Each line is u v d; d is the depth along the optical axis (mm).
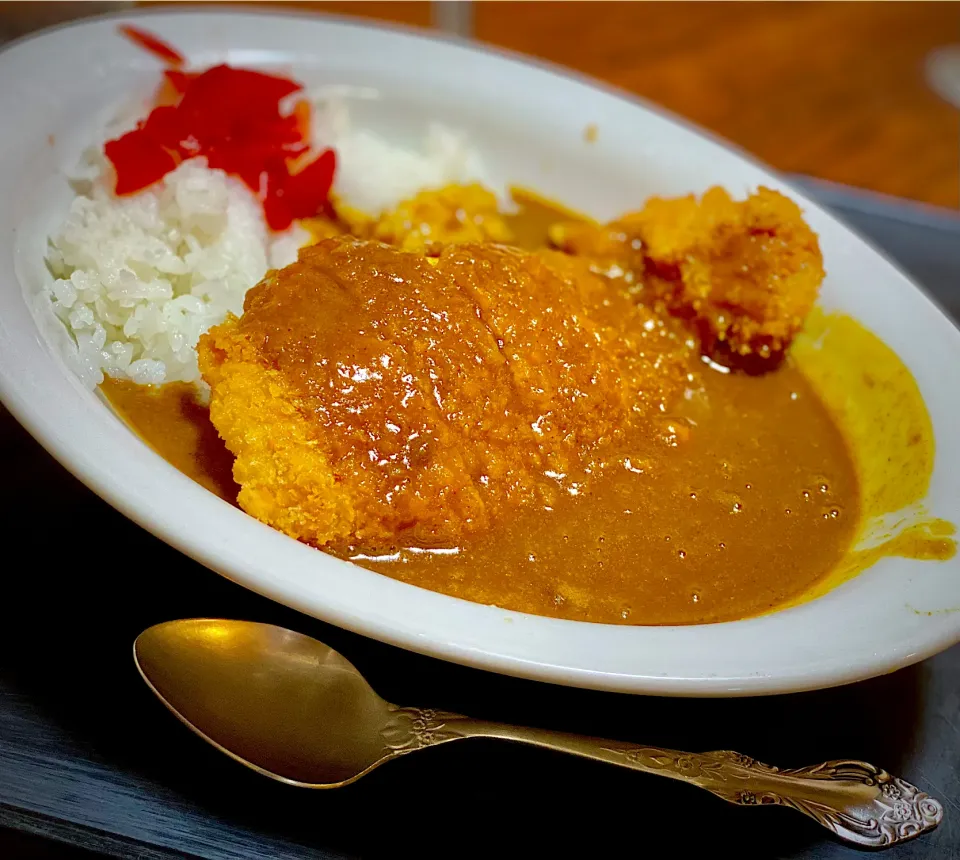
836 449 370
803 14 752
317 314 305
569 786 270
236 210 380
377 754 260
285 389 293
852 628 270
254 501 282
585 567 311
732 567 321
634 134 445
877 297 388
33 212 331
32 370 267
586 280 386
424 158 444
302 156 415
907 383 365
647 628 263
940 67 712
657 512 331
